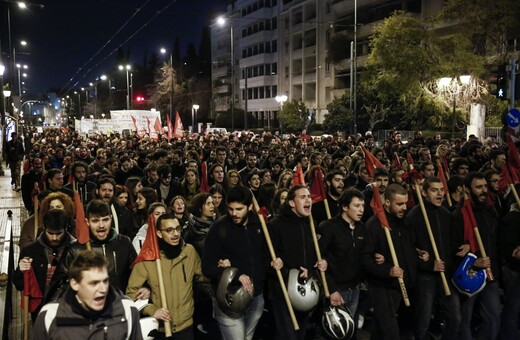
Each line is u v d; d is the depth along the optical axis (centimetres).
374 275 568
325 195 739
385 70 3012
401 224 589
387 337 566
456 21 3225
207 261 524
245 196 523
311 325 688
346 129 4434
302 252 557
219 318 519
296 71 6612
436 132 3553
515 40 3139
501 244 610
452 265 599
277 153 1501
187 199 1014
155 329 473
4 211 1581
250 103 7612
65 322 345
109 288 362
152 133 3039
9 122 3353
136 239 621
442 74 2816
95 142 2448
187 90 8056
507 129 1423
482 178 612
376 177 797
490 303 596
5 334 647
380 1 5003
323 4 5894
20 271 542
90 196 974
